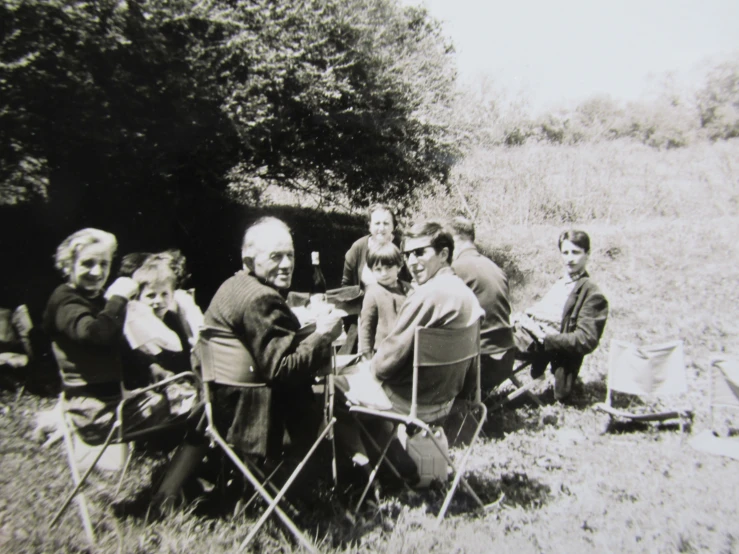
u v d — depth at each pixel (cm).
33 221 756
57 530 263
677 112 1927
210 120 715
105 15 594
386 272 391
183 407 295
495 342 437
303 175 1038
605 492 333
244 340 264
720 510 314
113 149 658
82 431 297
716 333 661
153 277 348
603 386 517
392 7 1145
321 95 852
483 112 1855
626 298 799
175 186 788
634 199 1292
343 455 340
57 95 600
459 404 341
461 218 468
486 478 349
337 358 381
